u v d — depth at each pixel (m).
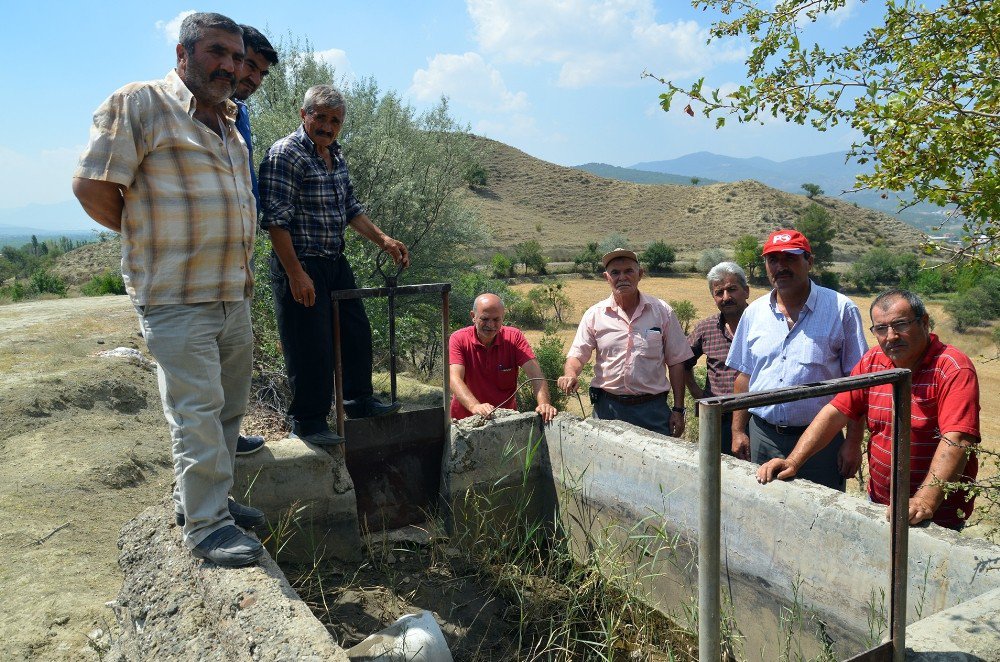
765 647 3.09
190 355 2.46
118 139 2.27
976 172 2.81
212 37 2.39
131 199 2.37
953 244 3.04
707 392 4.77
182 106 2.41
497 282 19.56
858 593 2.69
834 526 2.77
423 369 14.08
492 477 4.18
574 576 3.64
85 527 4.51
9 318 10.22
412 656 2.54
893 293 2.79
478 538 3.91
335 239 3.54
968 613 2.03
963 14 2.87
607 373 4.64
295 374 3.55
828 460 3.68
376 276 11.11
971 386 2.66
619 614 3.46
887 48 3.04
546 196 116.50
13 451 5.53
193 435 2.49
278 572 2.49
